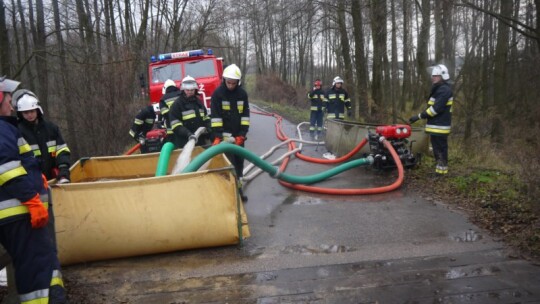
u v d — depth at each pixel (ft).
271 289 12.16
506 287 11.68
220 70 40.24
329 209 19.07
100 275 13.60
